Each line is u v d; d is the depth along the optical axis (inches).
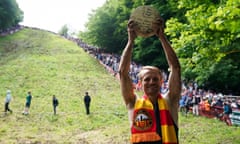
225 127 759.7
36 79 1393.9
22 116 900.6
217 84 1162.0
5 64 1681.8
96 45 2169.0
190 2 539.2
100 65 1786.4
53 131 764.6
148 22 132.8
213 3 518.0
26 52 2047.2
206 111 902.4
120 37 2025.1
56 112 959.0
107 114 949.2
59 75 1489.9
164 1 1524.4
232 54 826.2
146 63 1675.7
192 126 776.3
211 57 521.3
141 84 133.4
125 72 134.9
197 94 1007.0
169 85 135.4
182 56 565.9
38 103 1061.8
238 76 1099.3
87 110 945.5
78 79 1448.1
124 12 1935.3
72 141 661.3
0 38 2536.9
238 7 360.5
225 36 491.8
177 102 133.6
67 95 1196.5
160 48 1590.8
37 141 656.4
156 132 122.6
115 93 1270.9
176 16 1293.1
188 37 529.3
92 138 687.7
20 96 1148.5
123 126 810.8
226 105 816.3
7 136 696.4
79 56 1967.3
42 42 2496.3
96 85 1378.0
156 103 128.7
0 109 961.5
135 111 127.6
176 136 126.6
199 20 498.6
